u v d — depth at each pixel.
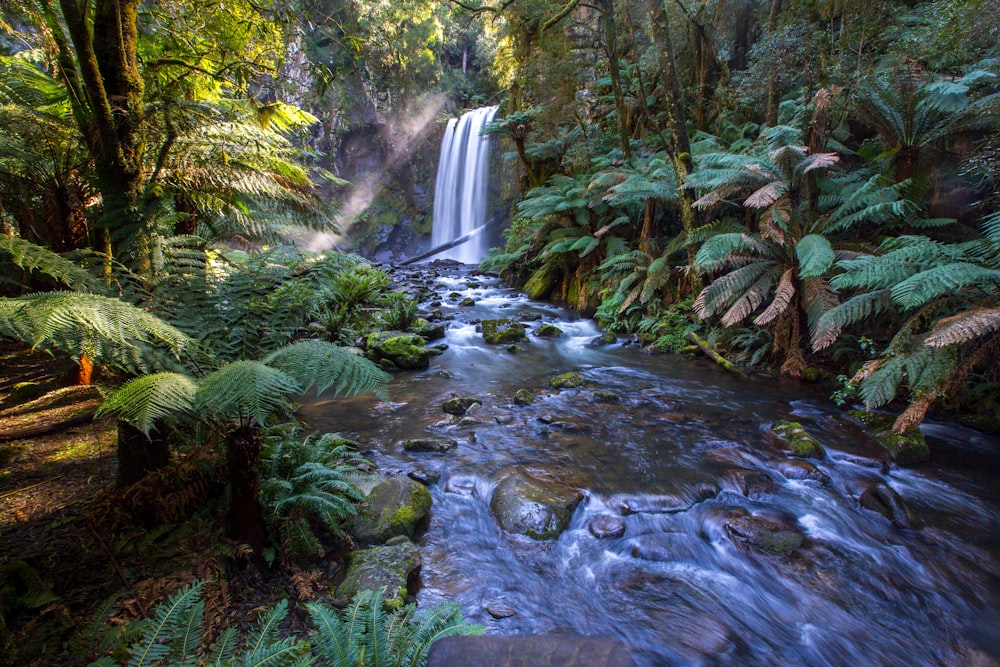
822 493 3.96
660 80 12.34
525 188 16.58
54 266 2.08
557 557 3.15
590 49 13.32
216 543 2.47
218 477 2.75
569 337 9.55
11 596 2.03
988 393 5.40
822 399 6.12
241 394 1.95
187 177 3.86
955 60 6.69
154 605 2.09
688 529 3.47
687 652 2.47
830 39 8.69
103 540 2.38
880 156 6.78
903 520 3.57
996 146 5.30
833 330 5.46
